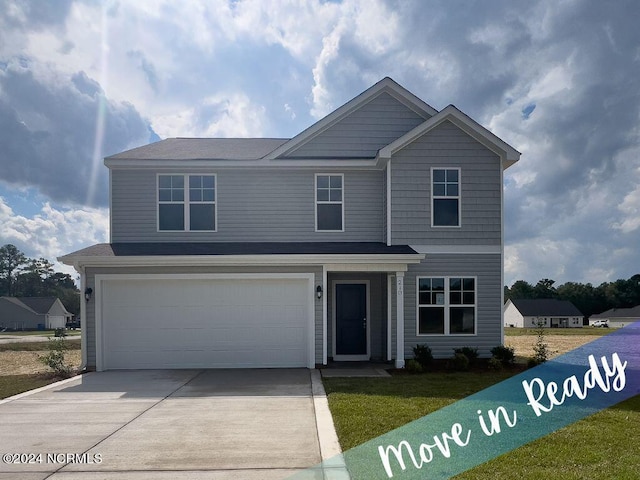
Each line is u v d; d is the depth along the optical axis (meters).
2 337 35.38
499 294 12.77
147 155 13.97
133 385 9.85
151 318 11.94
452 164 12.96
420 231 12.84
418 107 14.21
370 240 13.74
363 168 13.75
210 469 5.24
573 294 89.12
